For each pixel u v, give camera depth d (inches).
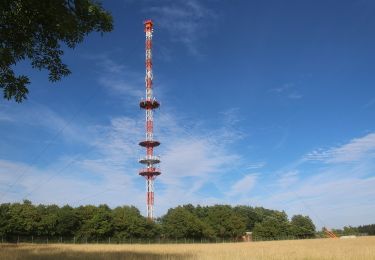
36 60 707.4
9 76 684.1
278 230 6333.7
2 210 4350.4
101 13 687.1
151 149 4707.2
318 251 2212.1
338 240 4478.3
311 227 6756.9
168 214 5856.3
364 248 2388.0
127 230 4972.9
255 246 3297.2
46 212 4938.5
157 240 5142.7
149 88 4613.7
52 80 722.8
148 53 4596.5
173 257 1779.0
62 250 2455.7
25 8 623.5
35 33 679.1
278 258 1755.7
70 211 4817.9
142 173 4768.7
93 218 4790.8
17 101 700.7
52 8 617.6
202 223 5521.7
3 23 641.0
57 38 690.2
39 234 4591.5
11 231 4382.4
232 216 6112.2
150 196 4982.8
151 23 4571.9
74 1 657.6
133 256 1876.2
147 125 4682.6
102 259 1708.9
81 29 692.1
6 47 653.9
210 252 2246.6
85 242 4712.1
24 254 1931.6
